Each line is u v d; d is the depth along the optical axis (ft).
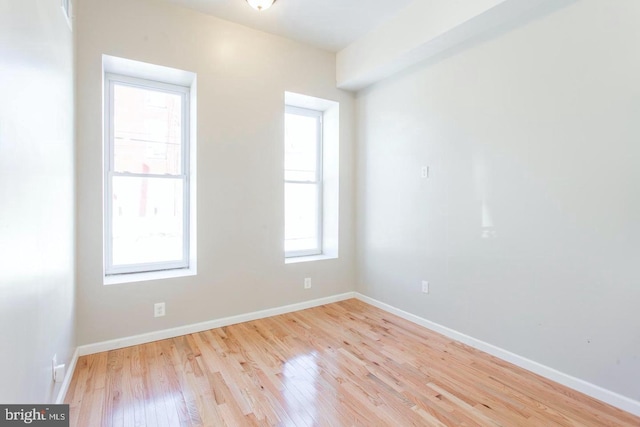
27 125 4.08
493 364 7.83
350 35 10.94
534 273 7.43
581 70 6.57
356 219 13.03
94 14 8.05
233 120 10.11
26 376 4.04
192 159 9.89
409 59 9.94
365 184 12.53
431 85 9.80
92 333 8.15
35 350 4.40
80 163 7.91
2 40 3.31
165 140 9.99
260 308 10.80
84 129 7.95
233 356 8.10
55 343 5.56
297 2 9.05
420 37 8.98
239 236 10.33
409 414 5.96
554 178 7.04
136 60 8.57
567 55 6.77
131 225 9.53
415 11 9.11
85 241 8.03
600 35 6.30
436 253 9.76
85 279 8.05
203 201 9.67
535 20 7.27
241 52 10.22
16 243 3.69
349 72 11.64
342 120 12.59
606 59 6.23
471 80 8.66
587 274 6.58
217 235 9.93
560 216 6.97
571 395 6.57
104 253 9.12
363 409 6.09
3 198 3.34
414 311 10.52
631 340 6.03
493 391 6.70
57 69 5.69
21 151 3.84
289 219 12.60
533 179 7.41
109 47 8.23
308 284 11.91
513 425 5.68
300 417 5.86
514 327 7.84
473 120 8.66
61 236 6.02
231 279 10.21
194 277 9.56
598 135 6.37
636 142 5.91
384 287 11.72
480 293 8.57
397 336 9.41
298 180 12.80
